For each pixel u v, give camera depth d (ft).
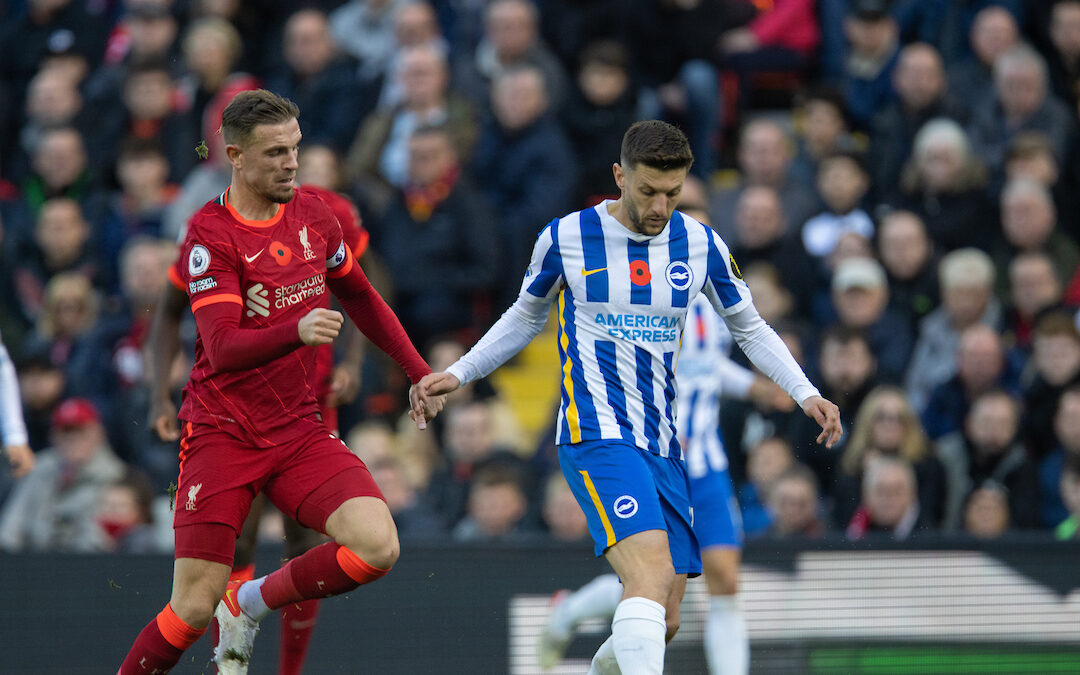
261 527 79.41
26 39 121.29
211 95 105.81
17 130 120.06
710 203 102.42
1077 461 84.07
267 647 69.97
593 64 103.76
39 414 93.97
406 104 102.58
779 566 72.54
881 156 103.35
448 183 96.48
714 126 109.40
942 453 84.89
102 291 103.35
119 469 84.79
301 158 76.69
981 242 98.63
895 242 94.48
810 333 90.22
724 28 113.70
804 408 52.54
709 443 71.51
